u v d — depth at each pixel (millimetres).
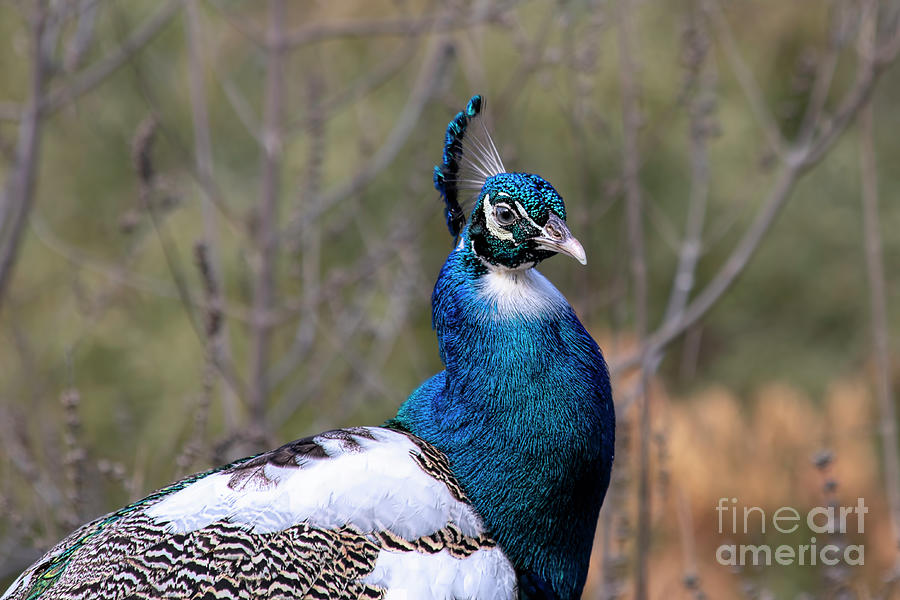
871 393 14148
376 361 11625
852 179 16781
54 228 13797
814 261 16750
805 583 10211
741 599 9680
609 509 7812
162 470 10688
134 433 12008
